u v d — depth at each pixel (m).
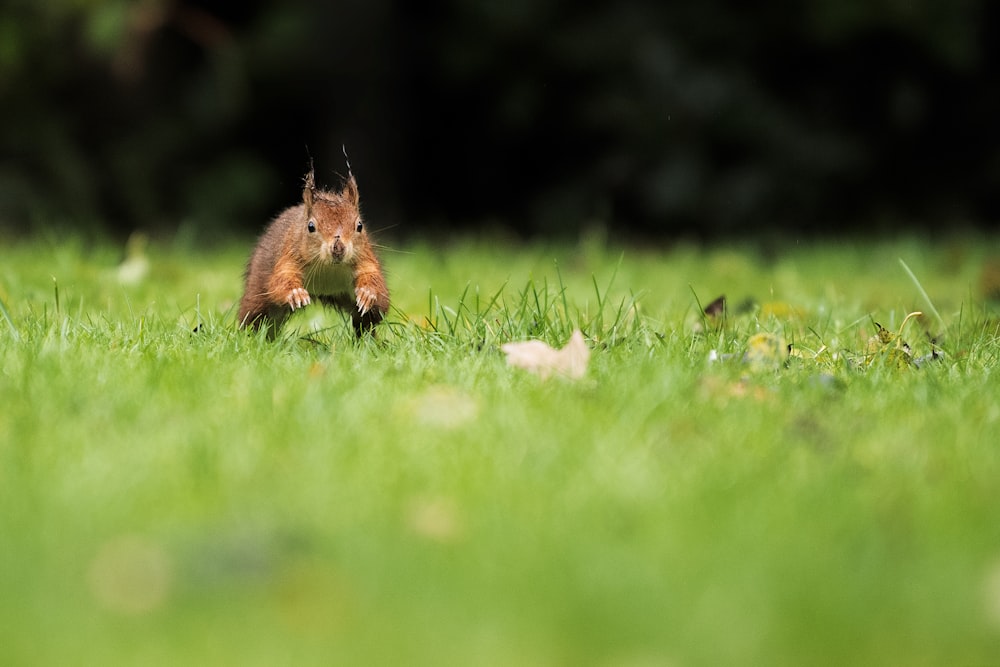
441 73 28.09
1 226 24.36
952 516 5.32
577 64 26.70
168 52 26.14
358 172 27.58
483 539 4.98
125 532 5.04
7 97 25.03
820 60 26.66
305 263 9.83
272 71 26.92
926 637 4.25
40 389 7.10
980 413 7.17
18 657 3.93
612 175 26.48
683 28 26.42
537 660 4.02
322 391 7.14
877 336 9.73
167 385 7.33
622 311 11.13
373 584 4.56
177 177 26.36
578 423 6.68
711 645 4.13
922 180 27.28
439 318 10.33
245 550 4.80
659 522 5.18
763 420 6.84
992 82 26.95
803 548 4.97
